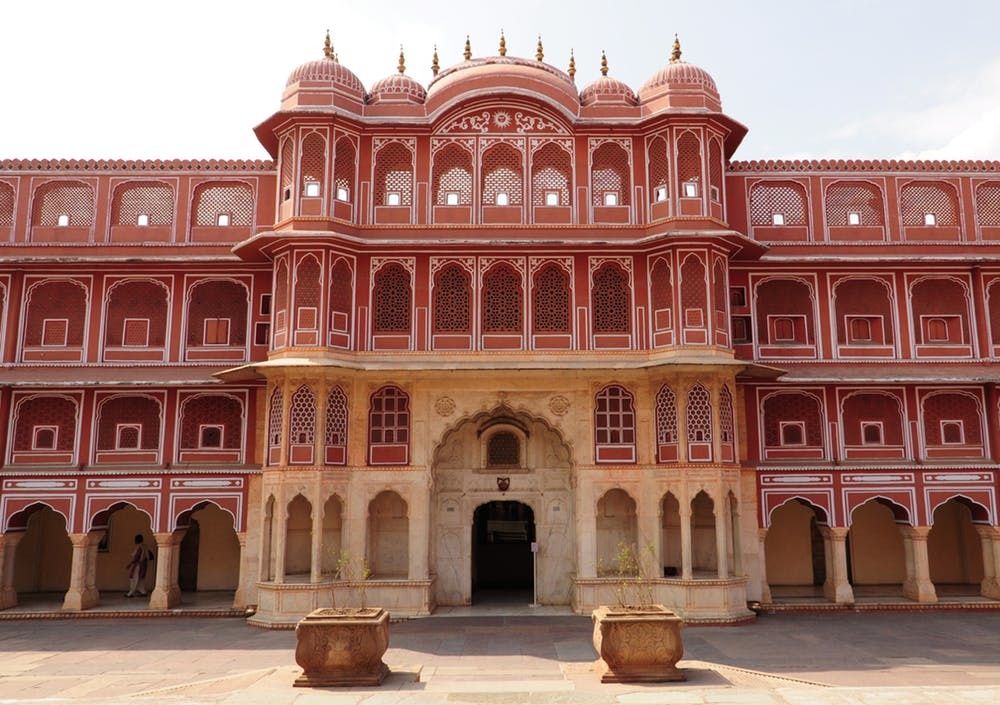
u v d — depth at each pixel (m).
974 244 16.36
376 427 14.82
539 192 15.65
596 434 14.83
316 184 15.16
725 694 7.69
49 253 15.97
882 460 15.68
